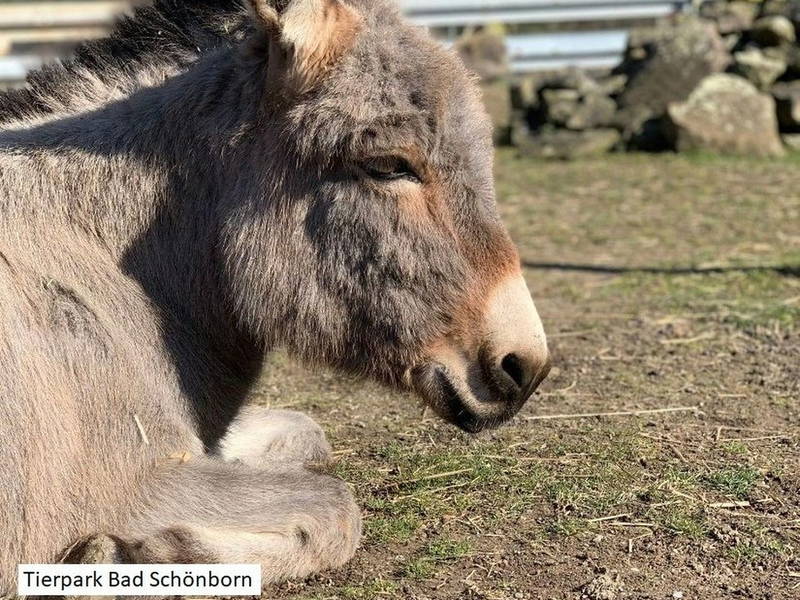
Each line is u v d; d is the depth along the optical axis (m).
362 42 1.12
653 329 2.01
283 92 1.11
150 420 1.10
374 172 1.10
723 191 3.52
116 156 1.19
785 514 1.24
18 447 1.05
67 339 1.09
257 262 1.13
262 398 1.70
